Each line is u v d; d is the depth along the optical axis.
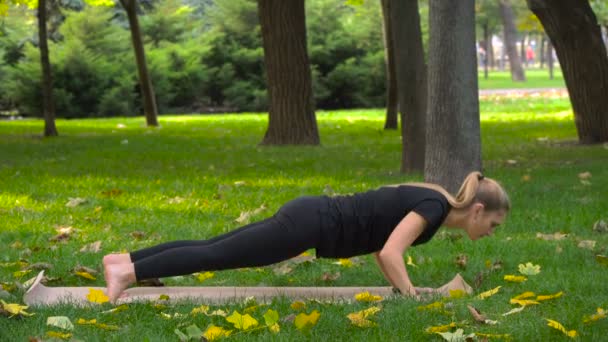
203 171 12.26
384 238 4.86
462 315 4.55
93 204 9.05
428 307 4.60
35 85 34.38
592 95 14.78
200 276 5.72
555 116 24.55
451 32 8.58
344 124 24.22
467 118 8.65
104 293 4.90
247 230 4.77
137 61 24.30
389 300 4.82
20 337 4.16
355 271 6.00
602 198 8.94
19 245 6.95
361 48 38.06
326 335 4.20
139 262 4.74
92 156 14.78
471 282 5.60
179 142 17.81
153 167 12.91
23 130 23.11
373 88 37.47
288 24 16.58
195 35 46.16
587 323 4.37
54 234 7.45
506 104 32.28
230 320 4.30
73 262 6.22
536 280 5.50
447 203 4.83
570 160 12.69
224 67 37.50
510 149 14.64
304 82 16.70
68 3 40.97
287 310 4.70
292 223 4.73
